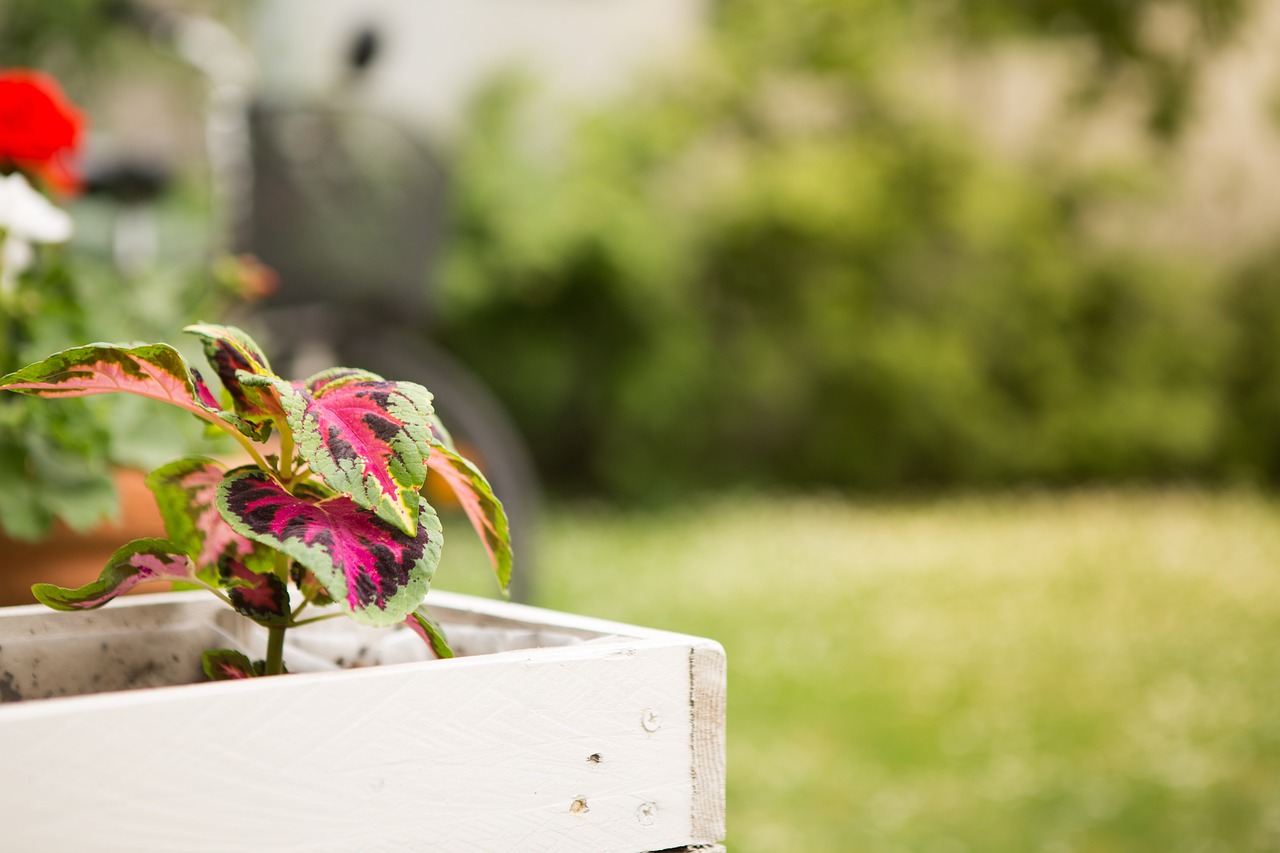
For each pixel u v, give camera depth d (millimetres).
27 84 1283
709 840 669
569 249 7539
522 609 787
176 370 628
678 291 7945
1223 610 5309
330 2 2357
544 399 7820
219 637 797
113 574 688
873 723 3693
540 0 7938
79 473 1093
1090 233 8539
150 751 531
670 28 8469
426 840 590
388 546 614
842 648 4605
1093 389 8383
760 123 8430
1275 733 3639
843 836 2758
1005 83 8492
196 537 737
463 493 712
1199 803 3039
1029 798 3053
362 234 2344
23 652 747
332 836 567
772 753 3383
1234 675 4297
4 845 503
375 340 2404
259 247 2301
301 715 562
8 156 1282
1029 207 8430
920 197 8266
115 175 1945
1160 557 6336
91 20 4934
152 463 1156
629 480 7988
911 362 8117
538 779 620
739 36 8383
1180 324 8469
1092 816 2932
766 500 8016
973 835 2783
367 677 578
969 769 3271
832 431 8289
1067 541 6707
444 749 596
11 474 1059
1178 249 8547
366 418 620
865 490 8320
